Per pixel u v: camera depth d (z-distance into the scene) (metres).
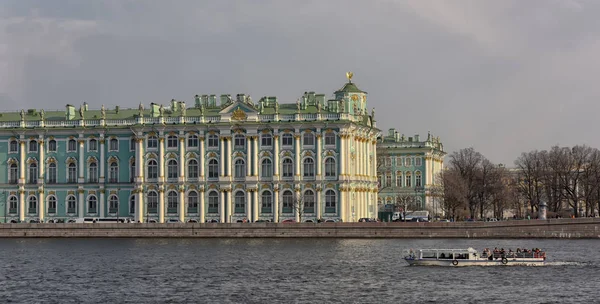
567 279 102.75
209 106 182.75
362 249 135.00
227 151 173.88
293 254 128.75
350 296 93.00
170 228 161.50
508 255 115.38
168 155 176.38
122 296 94.00
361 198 176.75
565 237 152.62
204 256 127.44
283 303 89.62
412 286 98.44
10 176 182.88
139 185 176.88
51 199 181.88
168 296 93.81
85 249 139.62
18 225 165.88
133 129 177.50
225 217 173.75
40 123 182.00
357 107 185.50
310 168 171.12
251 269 112.69
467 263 114.44
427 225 154.50
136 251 135.50
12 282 103.62
